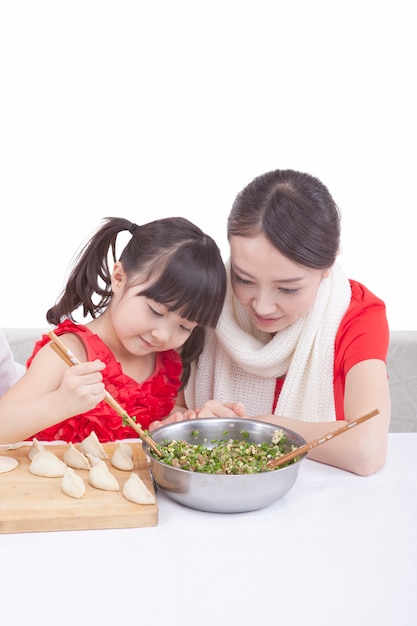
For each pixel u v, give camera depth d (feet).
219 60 7.37
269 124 7.48
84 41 7.17
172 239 4.30
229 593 2.62
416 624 2.51
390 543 3.02
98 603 2.53
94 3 7.13
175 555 2.85
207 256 4.30
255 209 4.17
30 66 7.11
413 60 7.39
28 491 3.20
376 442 3.80
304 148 7.54
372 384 4.34
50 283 7.30
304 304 4.36
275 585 2.68
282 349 5.03
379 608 2.59
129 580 2.67
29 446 3.73
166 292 4.15
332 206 4.38
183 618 2.48
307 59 7.43
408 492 3.55
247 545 2.95
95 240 4.88
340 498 3.44
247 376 5.33
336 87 7.47
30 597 2.55
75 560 2.78
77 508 3.06
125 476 3.45
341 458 3.77
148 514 3.05
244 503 3.17
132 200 7.42
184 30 7.30
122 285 4.47
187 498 3.20
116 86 7.27
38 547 2.87
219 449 3.57
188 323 4.35
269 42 7.41
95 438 3.75
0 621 2.43
